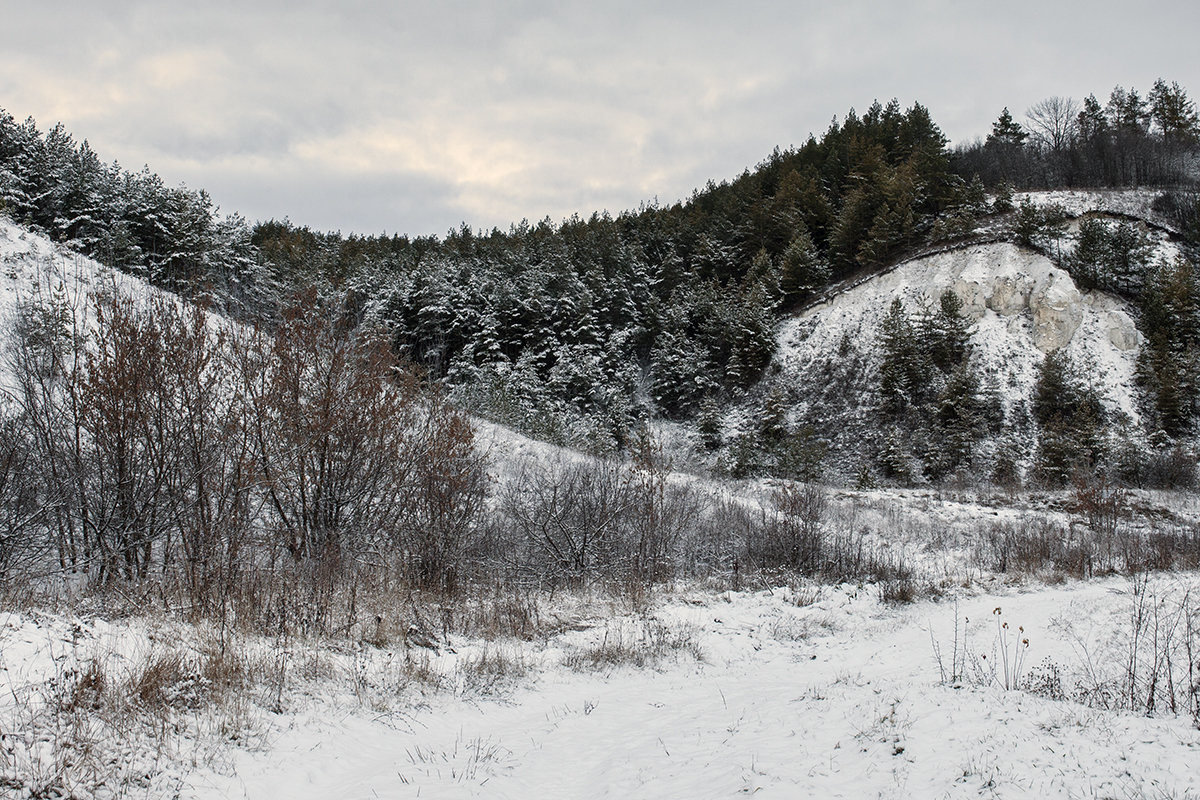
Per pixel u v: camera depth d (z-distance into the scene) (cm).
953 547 2131
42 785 475
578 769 669
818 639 1262
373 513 1509
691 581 1727
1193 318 4394
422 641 1025
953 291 4866
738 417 5006
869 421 4562
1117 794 473
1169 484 3525
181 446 1212
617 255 6116
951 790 516
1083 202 5666
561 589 1555
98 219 4134
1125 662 889
